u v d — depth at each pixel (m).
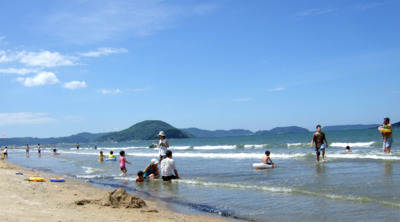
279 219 6.36
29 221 4.82
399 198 7.21
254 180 11.34
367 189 8.38
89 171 17.70
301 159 18.14
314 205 7.19
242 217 6.69
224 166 16.91
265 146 41.16
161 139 14.35
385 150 16.48
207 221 6.32
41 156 43.06
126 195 7.45
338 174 11.26
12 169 17.36
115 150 58.44
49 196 7.96
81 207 6.67
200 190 10.09
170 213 6.98
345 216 6.20
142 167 18.75
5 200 6.70
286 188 9.27
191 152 35.16
